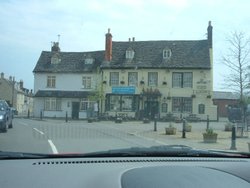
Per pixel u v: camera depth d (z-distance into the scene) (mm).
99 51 64312
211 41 58969
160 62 58250
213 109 55688
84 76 62000
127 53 59844
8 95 89875
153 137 26188
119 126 38531
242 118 32531
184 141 23688
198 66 56375
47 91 63000
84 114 61000
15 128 29250
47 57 65250
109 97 58750
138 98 57812
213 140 23250
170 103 56969
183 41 60094
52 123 40719
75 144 18688
